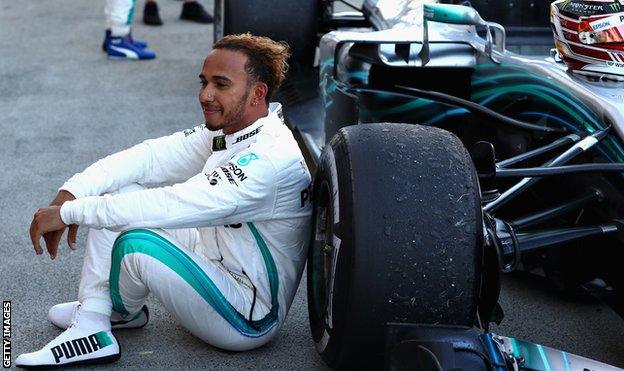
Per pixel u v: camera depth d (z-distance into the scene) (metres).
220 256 2.83
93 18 8.77
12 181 4.66
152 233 2.67
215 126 2.75
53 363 2.80
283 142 2.72
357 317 2.34
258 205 2.67
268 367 2.89
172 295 2.70
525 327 3.27
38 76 6.70
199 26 8.56
